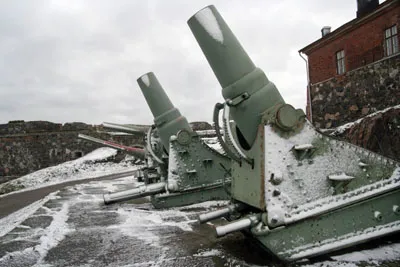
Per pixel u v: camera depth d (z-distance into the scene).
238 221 3.05
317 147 3.26
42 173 20.27
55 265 3.35
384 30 10.11
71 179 18.12
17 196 12.52
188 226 4.93
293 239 3.02
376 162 3.40
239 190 3.72
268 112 3.30
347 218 3.16
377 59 10.34
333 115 12.27
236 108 3.63
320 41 12.88
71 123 26.88
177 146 6.59
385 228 3.23
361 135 6.93
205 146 6.73
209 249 3.71
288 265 2.97
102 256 3.59
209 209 6.15
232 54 3.66
